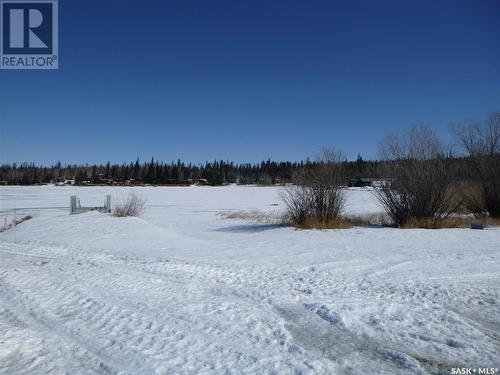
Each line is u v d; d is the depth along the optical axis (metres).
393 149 18.06
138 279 7.86
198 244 12.79
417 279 7.89
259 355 4.51
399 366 4.32
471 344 4.83
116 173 134.25
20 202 40.31
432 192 17.06
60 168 137.75
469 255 10.26
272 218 22.31
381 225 17.75
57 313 5.88
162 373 4.09
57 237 14.58
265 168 135.88
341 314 5.74
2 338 4.89
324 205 17.56
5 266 9.17
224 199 48.75
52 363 4.32
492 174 20.62
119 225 16.48
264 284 7.51
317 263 9.48
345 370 4.21
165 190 73.00
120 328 5.28
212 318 5.64
